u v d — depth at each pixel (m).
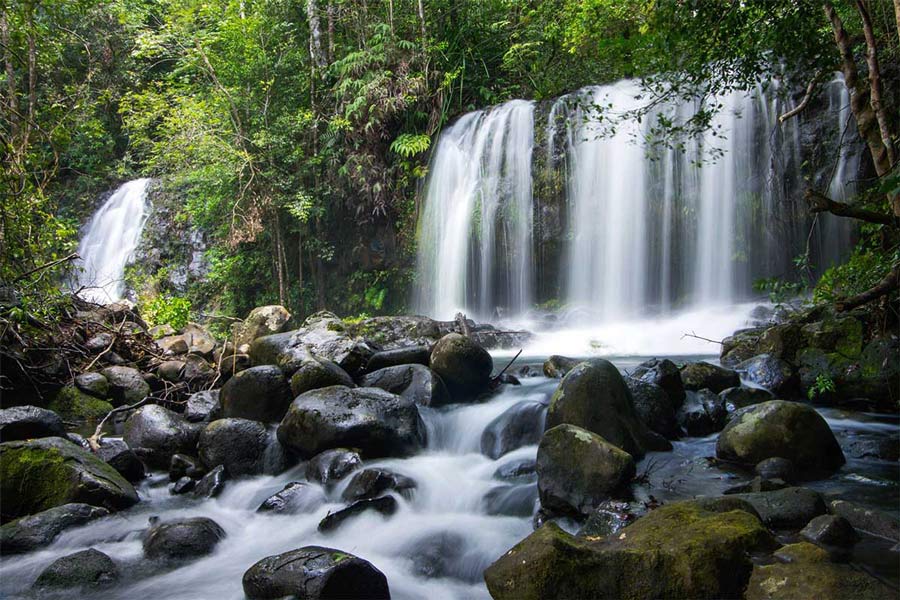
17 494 4.84
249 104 15.36
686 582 2.95
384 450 5.71
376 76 15.16
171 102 16.78
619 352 10.18
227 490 5.48
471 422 6.23
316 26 16.06
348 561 3.45
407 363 7.32
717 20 6.60
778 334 7.38
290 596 3.40
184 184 17.61
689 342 10.52
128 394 7.81
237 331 10.20
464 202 14.86
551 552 3.13
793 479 4.68
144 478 5.90
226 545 4.50
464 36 17.06
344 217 16.09
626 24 7.48
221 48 16.11
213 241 17.20
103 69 18.67
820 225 11.16
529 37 16.59
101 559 4.08
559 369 7.70
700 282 12.43
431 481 5.22
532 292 14.19
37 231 8.70
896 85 9.49
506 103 15.12
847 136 10.90
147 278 16.94
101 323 8.91
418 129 15.95
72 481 4.93
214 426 5.96
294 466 5.87
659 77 8.38
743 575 3.02
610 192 13.33
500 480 5.17
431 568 4.01
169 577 4.03
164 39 15.31
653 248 12.89
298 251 16.33
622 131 13.17
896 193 4.45
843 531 3.49
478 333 11.33
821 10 6.62
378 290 15.66
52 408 7.38
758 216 11.80
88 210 19.14
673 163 12.65
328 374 6.61
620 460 4.31
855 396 6.49
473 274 14.67
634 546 3.16
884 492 4.41
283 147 14.95
